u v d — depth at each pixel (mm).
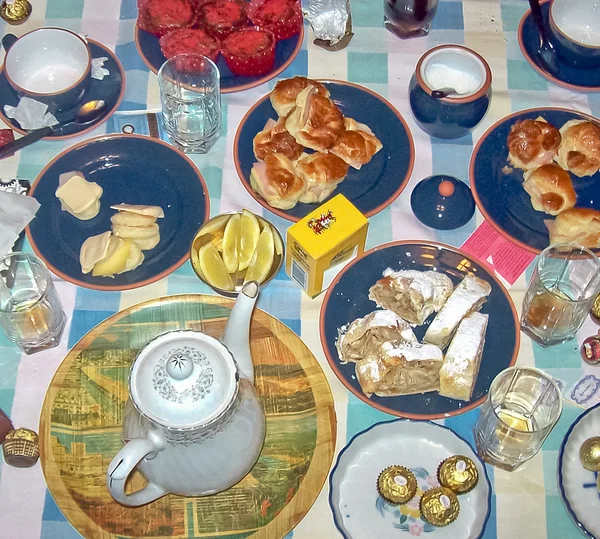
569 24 1253
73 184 1084
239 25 1204
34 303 970
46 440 932
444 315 1006
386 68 1242
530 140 1122
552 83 1239
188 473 817
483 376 1000
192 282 1075
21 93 1133
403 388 981
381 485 917
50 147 1171
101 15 1273
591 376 1024
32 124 1156
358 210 1030
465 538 910
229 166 1162
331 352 1010
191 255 1047
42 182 1114
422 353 977
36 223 1085
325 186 1100
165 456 793
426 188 1111
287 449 939
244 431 824
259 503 912
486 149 1158
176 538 892
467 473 913
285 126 1132
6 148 1134
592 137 1117
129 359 987
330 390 969
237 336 830
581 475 950
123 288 1043
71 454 931
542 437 893
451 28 1275
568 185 1102
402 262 1071
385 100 1187
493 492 951
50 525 921
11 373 1010
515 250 1108
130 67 1230
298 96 1137
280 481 924
